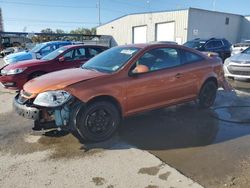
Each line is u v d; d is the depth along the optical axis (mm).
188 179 3416
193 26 30328
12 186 3316
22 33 38188
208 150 4234
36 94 4289
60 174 3574
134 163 3846
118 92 4617
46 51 13656
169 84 5320
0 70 8352
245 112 6156
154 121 5562
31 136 4828
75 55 8930
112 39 41562
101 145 4457
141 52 5012
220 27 33188
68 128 4352
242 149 4258
